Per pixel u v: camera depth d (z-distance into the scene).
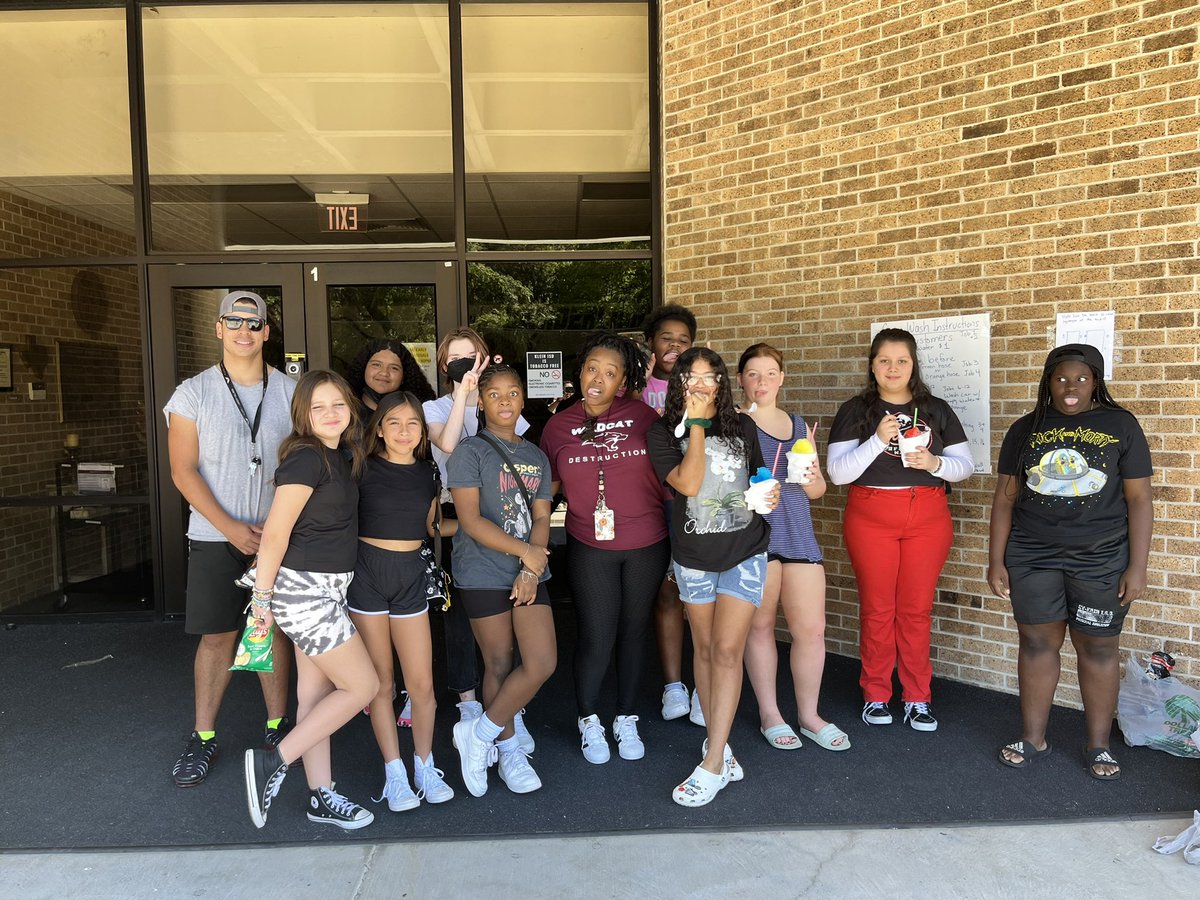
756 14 4.90
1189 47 3.57
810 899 2.52
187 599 3.40
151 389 5.72
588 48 5.70
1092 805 3.08
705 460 3.06
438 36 5.72
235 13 5.70
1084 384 3.26
